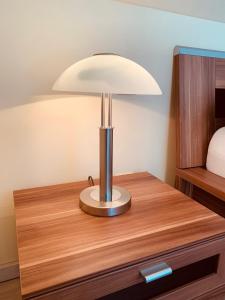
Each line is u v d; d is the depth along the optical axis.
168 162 1.09
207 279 0.63
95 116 0.91
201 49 1.01
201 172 0.98
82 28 0.82
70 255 0.51
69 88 0.52
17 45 0.76
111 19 0.85
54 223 0.62
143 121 1.00
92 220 0.64
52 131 0.86
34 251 0.52
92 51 0.85
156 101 1.00
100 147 0.67
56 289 0.44
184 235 0.58
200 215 0.68
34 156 0.86
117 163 1.00
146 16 0.90
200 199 1.02
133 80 0.52
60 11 0.78
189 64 0.96
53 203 0.73
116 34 0.87
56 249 0.53
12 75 0.77
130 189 0.84
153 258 0.52
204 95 1.01
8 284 0.93
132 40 0.90
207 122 1.03
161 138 1.05
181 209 0.71
